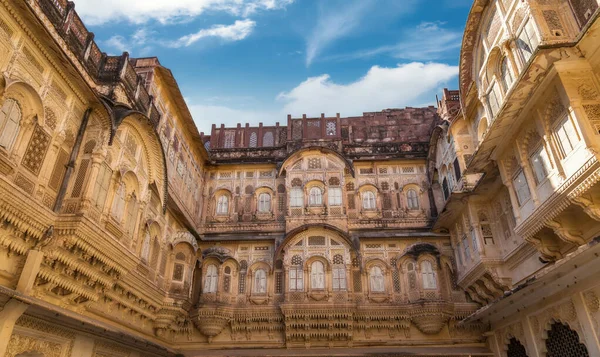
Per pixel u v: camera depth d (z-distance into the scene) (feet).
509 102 38.81
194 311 62.08
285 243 66.85
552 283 39.88
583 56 34.01
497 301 47.44
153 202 53.21
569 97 33.91
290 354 60.39
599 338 35.68
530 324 47.75
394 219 71.61
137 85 48.03
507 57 41.73
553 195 36.52
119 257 41.73
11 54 31.65
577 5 35.91
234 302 65.26
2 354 28.68
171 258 59.11
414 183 75.20
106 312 45.14
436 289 63.52
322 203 70.85
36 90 34.22
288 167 74.38
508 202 52.75
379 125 83.30
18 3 30.81
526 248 48.67
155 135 48.60
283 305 61.62
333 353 60.08
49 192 35.70
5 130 31.65
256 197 75.41
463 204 59.82
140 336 51.52
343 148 78.38
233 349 62.54
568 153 35.12
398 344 62.08
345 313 61.00
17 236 32.50
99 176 39.93
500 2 43.57
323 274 64.85
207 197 75.87
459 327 62.39
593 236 36.96
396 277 66.64
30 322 34.06
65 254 35.81
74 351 39.60
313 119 80.53
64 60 35.88
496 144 45.52
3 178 29.27
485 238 55.93
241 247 69.77
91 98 40.75
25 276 32.17
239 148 79.71
